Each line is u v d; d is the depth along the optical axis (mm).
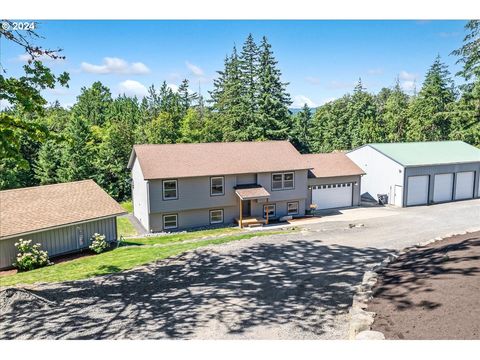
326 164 31266
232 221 27000
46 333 8656
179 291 11234
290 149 30062
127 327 8844
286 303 9953
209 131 50594
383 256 14172
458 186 31328
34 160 41281
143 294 11102
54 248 18484
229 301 10250
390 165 30297
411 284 9758
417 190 29734
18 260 16734
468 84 32156
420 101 54344
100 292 11438
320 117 67062
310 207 28750
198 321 9023
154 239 21906
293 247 15883
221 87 67938
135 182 29016
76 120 42094
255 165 27062
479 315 7309
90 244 19797
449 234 16781
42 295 11312
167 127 48781
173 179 24719
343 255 14492
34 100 10539
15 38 9758
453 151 33031
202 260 14430
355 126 61375
